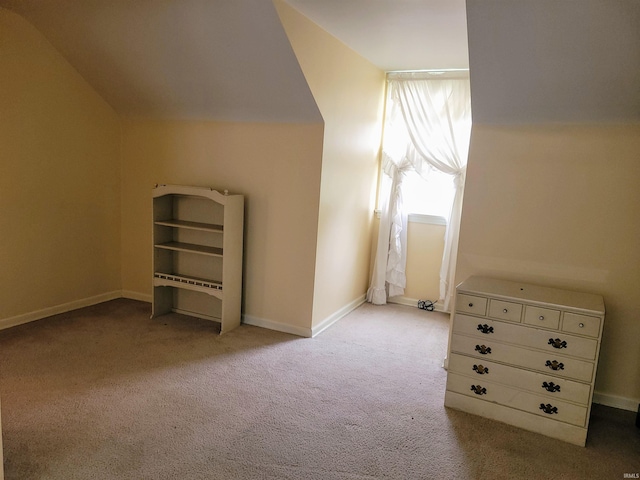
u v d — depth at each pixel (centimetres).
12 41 312
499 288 252
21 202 331
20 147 326
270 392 258
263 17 255
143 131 388
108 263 407
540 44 218
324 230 341
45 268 354
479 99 260
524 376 232
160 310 374
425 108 408
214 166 361
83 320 355
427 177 420
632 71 217
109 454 198
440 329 377
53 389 249
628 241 252
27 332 325
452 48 333
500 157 275
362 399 256
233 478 187
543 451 217
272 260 348
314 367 293
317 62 299
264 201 344
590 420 249
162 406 238
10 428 212
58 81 345
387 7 260
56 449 199
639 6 188
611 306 260
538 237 272
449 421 238
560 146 260
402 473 196
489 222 282
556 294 247
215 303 367
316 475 191
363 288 443
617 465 209
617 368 264
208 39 282
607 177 252
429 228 430
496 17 210
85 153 373
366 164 405
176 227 377
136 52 315
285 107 316
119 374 270
